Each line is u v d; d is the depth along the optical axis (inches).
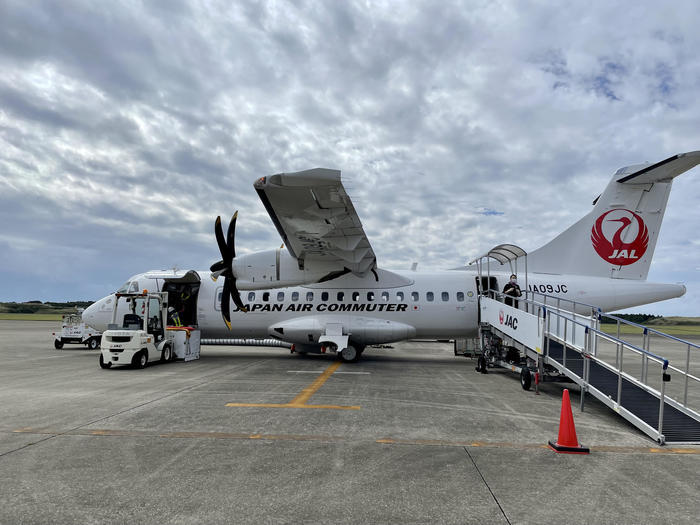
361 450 207.9
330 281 587.5
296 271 536.1
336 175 348.5
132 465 183.6
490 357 490.9
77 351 722.8
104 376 432.1
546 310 376.8
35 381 398.9
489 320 503.8
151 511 142.2
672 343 1170.6
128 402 306.2
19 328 1437.0
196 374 448.1
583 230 567.2
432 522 137.8
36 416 265.3
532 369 399.2
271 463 188.2
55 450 201.6
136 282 617.0
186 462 188.1
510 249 500.4
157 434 229.0
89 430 235.5
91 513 140.3
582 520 141.3
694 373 550.9
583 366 336.8
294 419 264.1
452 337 595.2
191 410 283.3
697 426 255.0
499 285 578.6
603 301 545.0
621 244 554.9
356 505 148.9
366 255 529.0
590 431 256.2
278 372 468.8
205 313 606.2
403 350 887.1
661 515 146.2
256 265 538.9
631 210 551.5
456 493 160.7
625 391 312.2
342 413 281.3
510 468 188.7
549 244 582.2
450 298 575.2
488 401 332.2
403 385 395.5
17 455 194.5
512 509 148.4
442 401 327.0
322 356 660.7
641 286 547.8
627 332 1824.6
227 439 221.9
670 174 522.9
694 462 203.5
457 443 222.5
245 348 845.8
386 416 275.7
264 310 590.2
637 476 182.9
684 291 550.0
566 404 219.5
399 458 197.9
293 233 463.5
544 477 179.2
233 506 146.6
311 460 193.0
